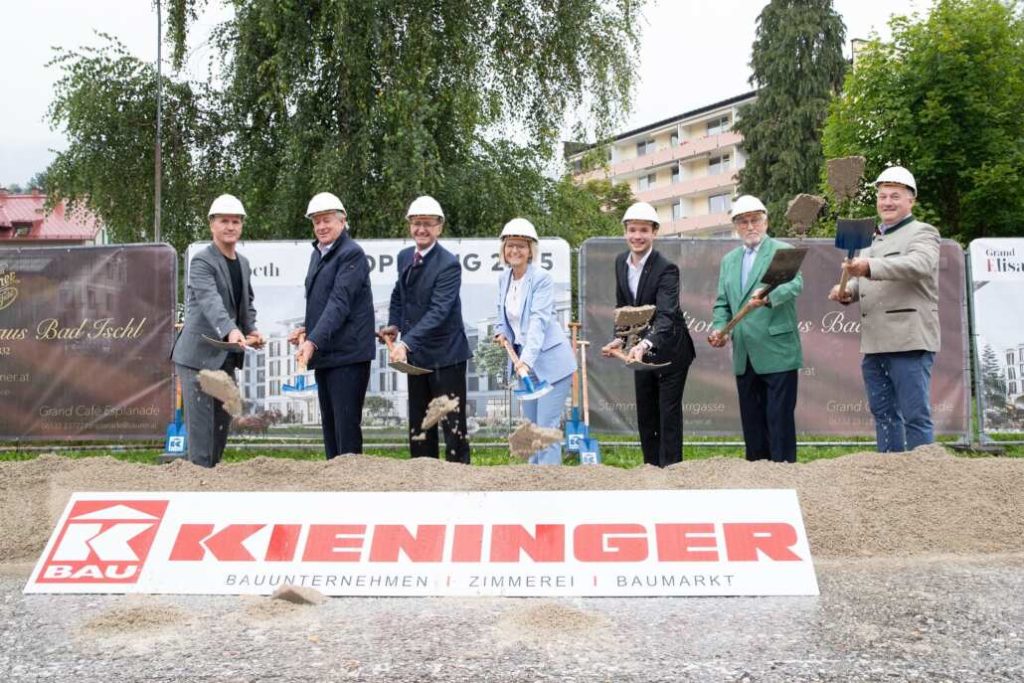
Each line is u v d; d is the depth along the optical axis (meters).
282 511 3.72
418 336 5.16
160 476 4.29
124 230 16.89
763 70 37.62
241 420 8.01
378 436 7.98
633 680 2.47
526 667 2.58
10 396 7.98
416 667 2.59
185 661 2.68
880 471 4.25
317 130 14.39
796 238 7.96
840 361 8.00
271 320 7.92
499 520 3.64
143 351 7.92
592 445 7.31
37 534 4.06
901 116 20.23
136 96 16.08
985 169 19.66
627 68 16.17
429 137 13.92
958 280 8.09
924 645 2.74
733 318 5.30
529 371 5.10
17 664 2.68
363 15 13.98
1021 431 8.08
